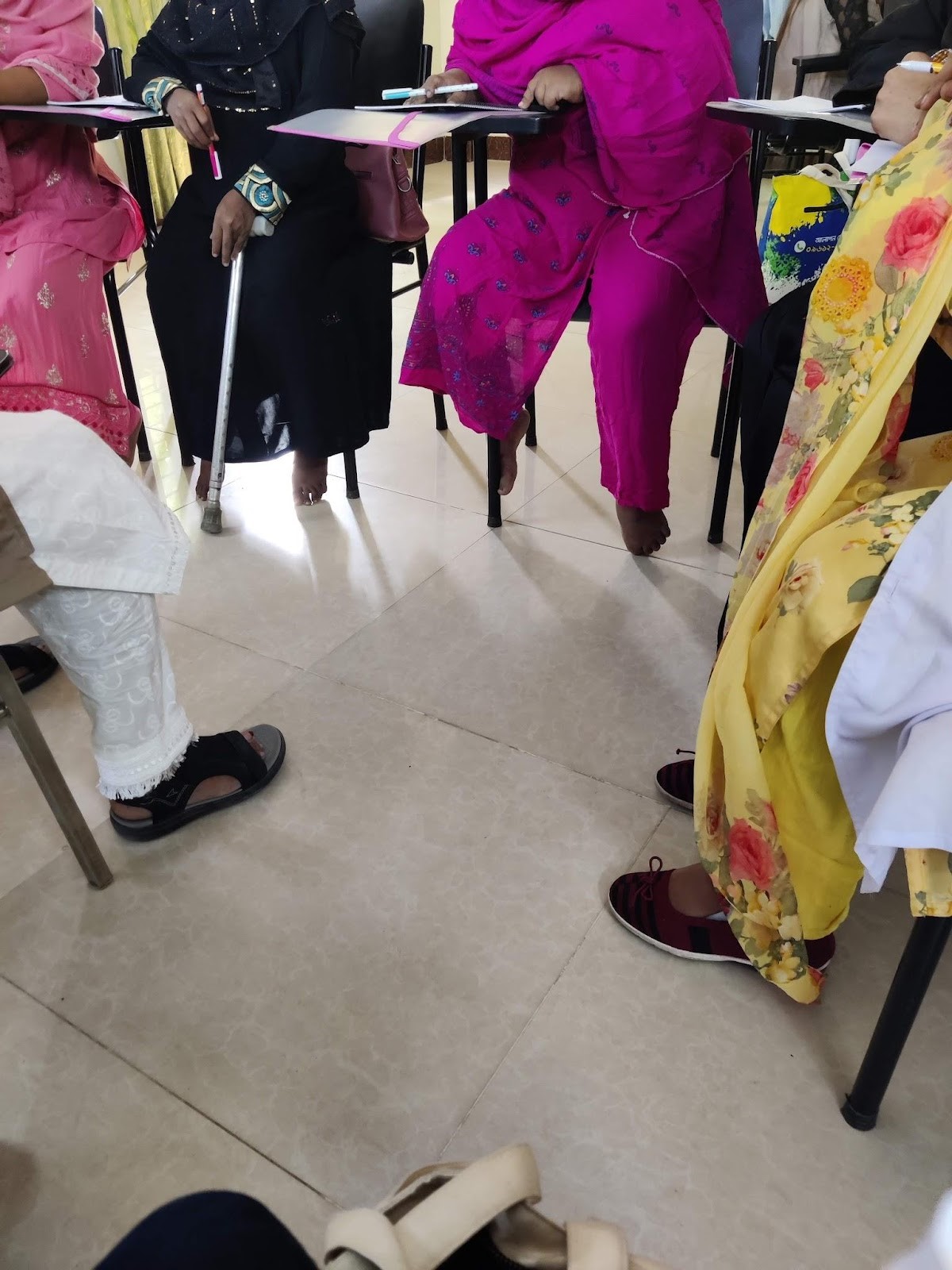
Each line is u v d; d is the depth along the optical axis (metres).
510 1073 0.93
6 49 1.85
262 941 1.08
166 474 2.15
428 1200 0.41
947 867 0.69
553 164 1.64
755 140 1.59
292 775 1.30
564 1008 1.00
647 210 1.56
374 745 1.35
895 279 0.81
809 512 0.83
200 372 1.90
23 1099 0.92
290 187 1.73
